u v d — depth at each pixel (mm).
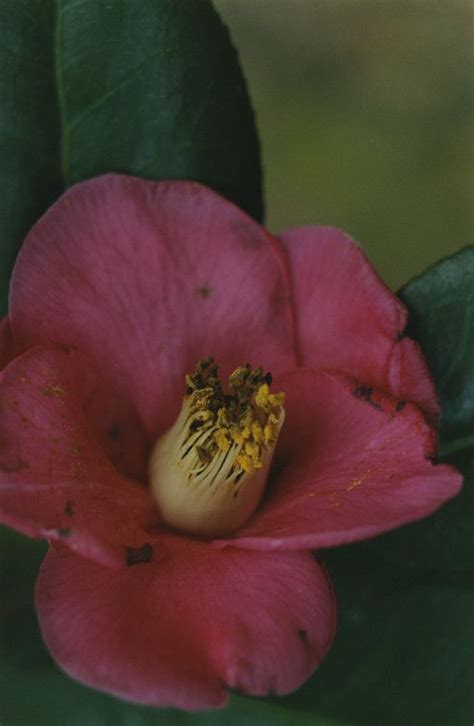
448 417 358
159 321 350
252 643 320
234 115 364
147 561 328
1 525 378
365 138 507
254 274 350
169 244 349
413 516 321
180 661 316
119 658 315
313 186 501
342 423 343
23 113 360
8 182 361
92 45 360
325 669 350
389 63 517
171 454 342
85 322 346
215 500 339
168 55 361
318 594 326
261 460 338
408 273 490
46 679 362
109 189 348
